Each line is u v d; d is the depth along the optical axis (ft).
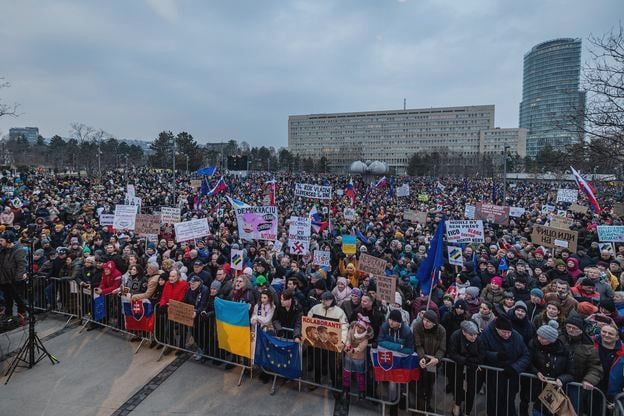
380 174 232.53
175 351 26.02
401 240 47.34
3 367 23.73
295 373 21.38
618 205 52.75
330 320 21.01
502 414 18.47
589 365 17.07
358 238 46.78
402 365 19.34
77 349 26.22
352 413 19.76
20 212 55.06
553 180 221.87
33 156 295.28
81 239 41.98
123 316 28.40
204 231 38.27
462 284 28.84
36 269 33.37
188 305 24.29
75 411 19.72
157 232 40.55
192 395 21.18
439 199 117.70
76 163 262.88
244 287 25.02
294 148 588.91
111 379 22.65
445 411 20.25
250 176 239.50
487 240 45.50
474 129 496.64
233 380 22.74
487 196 136.87
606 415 16.90
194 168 274.77
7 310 28.53
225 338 23.36
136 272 28.27
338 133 565.12
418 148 523.29
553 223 43.14
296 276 28.02
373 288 23.07
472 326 18.57
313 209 59.16
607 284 25.79
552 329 17.25
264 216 38.14
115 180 144.15
